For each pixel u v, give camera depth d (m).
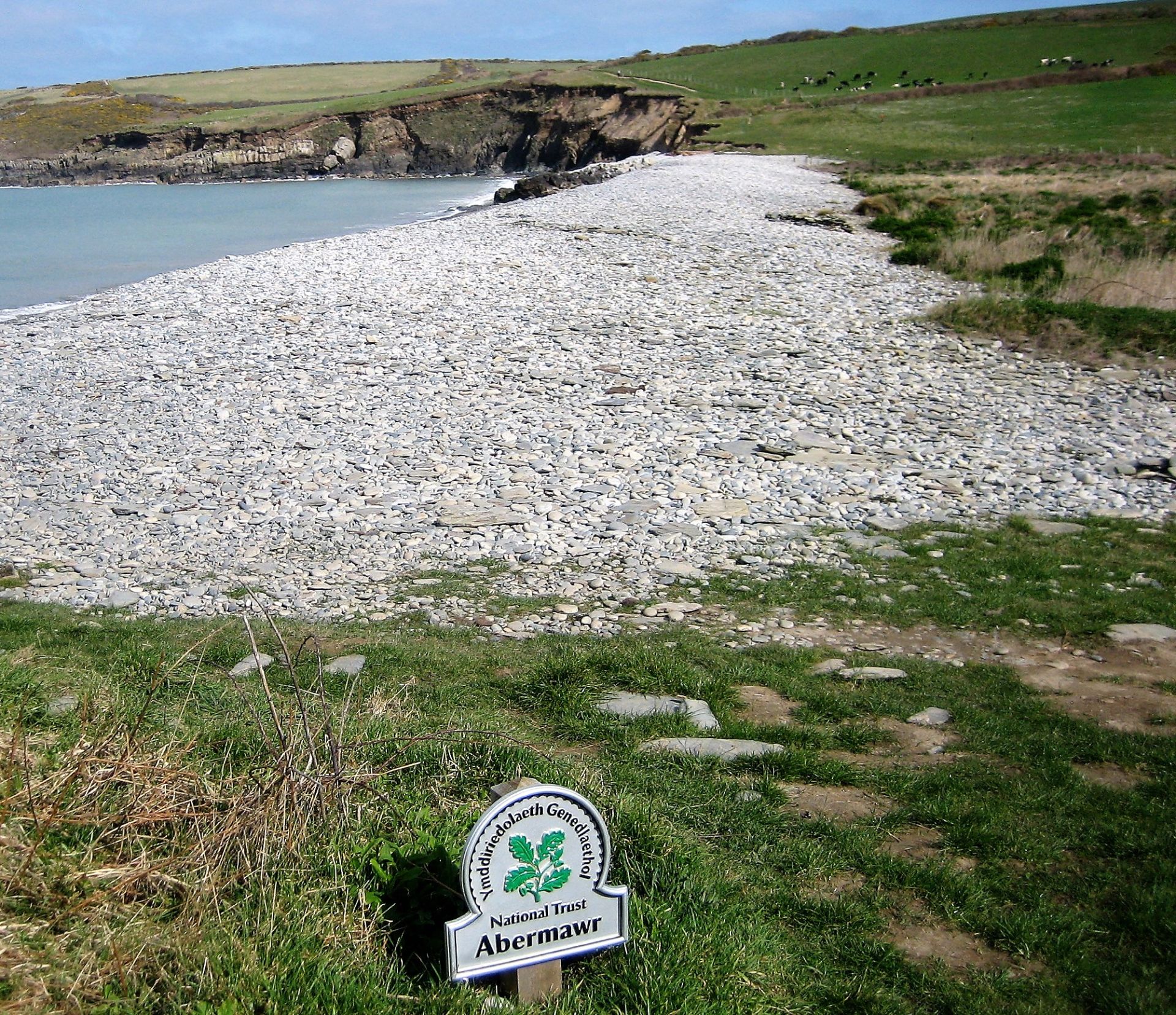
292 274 27.12
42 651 8.45
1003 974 4.65
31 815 4.25
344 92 132.25
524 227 33.53
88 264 36.66
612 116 91.62
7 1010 3.35
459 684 8.02
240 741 5.48
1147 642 8.77
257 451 15.10
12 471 14.73
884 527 12.01
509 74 142.25
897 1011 4.37
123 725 5.26
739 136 69.44
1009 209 33.41
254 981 3.61
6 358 20.39
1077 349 19.27
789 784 6.38
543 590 10.52
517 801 3.70
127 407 17.23
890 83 89.31
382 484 13.77
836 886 5.28
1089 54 89.88
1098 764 6.67
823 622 9.52
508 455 14.66
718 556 11.24
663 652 8.66
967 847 5.66
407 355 19.52
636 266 26.88
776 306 22.73
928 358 19.12
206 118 111.31
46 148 110.81
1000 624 9.30
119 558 11.83
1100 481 13.38
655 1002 3.83
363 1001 3.63
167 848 4.33
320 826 4.54
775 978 4.32
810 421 15.89
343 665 8.36
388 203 64.56
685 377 18.02
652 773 6.38
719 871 5.08
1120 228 29.33
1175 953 4.75
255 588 10.80
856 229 31.97
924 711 7.52
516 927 3.77
